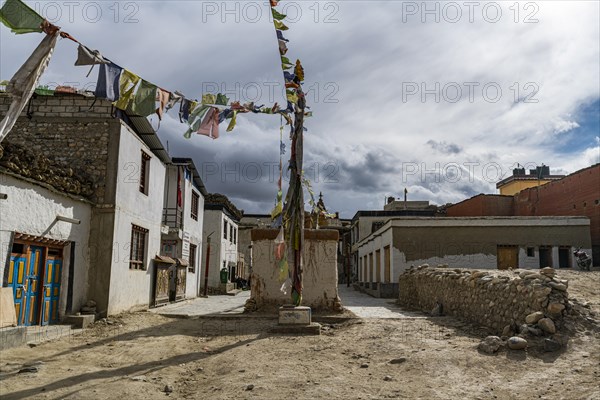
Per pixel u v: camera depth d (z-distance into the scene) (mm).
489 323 10141
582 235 22500
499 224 22625
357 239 38031
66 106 13469
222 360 8016
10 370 7145
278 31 10125
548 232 22531
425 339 9102
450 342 8672
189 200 22234
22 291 10164
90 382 6578
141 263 15922
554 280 8664
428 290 15062
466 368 6953
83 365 7645
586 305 8516
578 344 7363
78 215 12242
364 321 11781
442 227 22641
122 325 11836
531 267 22391
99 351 8797
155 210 17234
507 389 6031
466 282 11734
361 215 36125
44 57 6328
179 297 20266
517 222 22625
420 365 7195
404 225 22688
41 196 10625
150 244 16578
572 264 22203
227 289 28906
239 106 9148
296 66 11305
